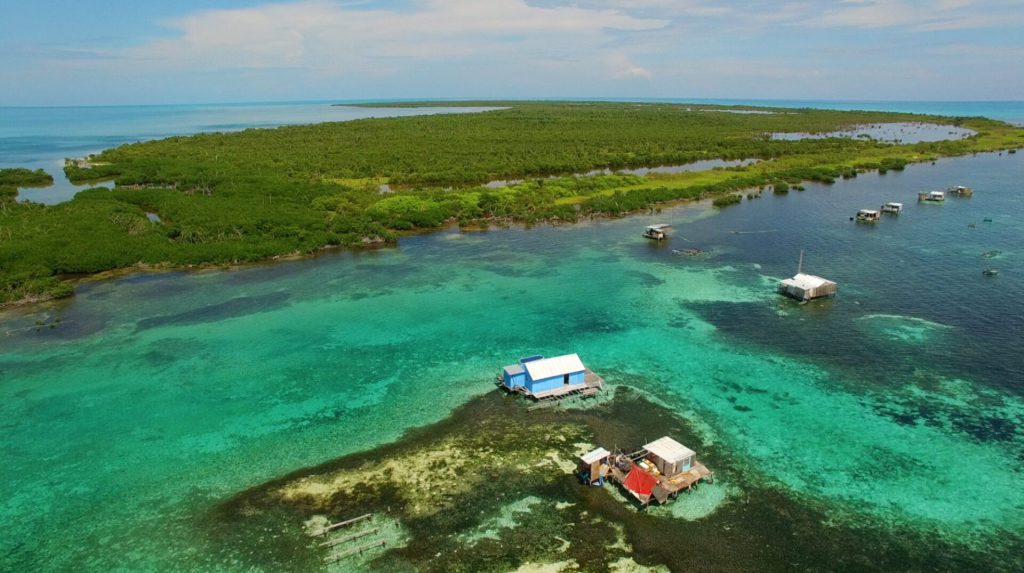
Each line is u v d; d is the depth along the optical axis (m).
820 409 44.31
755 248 86.75
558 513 34.47
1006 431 41.00
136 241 84.12
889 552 31.06
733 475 37.28
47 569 31.12
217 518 34.56
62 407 46.41
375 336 58.50
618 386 48.47
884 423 42.28
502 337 57.88
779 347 54.50
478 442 41.31
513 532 33.09
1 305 66.62
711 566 30.50
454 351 55.09
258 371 51.72
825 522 33.22
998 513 33.56
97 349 56.28
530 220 103.69
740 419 43.34
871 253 82.62
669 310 63.84
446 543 32.41
